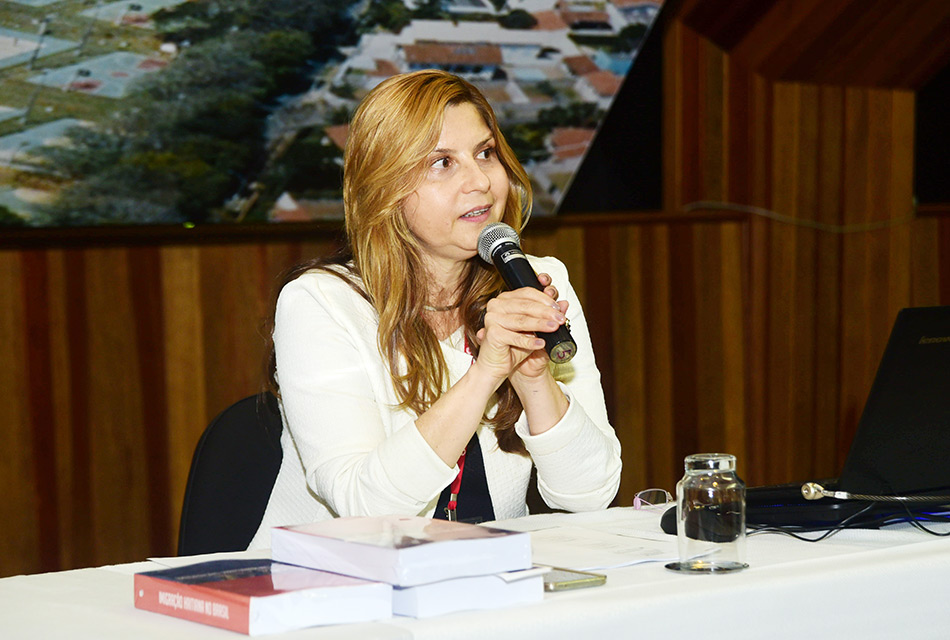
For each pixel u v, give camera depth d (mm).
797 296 4578
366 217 1807
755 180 4488
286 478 1958
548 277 1672
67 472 3318
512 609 1080
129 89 3084
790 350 4566
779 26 4297
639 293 4273
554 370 2062
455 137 1770
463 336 1936
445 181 1767
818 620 1197
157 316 3455
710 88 4406
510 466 1917
